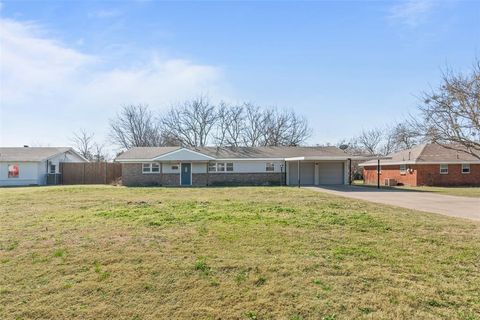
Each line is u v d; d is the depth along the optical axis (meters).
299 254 5.79
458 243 6.57
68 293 4.35
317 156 26.56
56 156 30.39
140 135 44.62
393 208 11.48
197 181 28.02
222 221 8.45
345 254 5.82
